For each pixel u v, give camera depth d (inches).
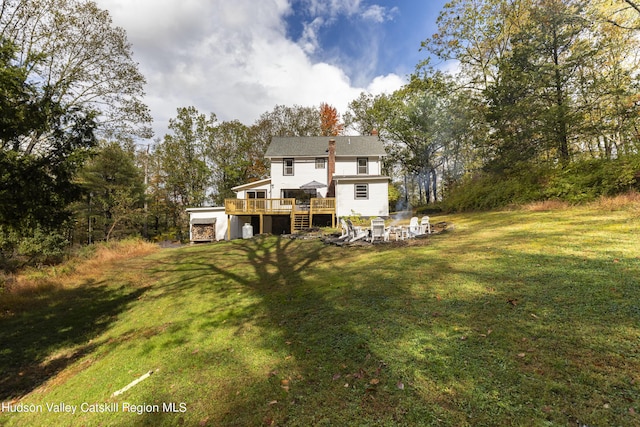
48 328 252.1
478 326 136.5
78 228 840.9
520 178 564.7
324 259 357.4
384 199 781.9
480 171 745.6
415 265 251.1
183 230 1200.8
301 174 896.3
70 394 151.6
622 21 536.4
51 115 272.7
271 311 206.8
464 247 292.8
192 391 126.7
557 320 131.2
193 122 1205.1
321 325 167.2
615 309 133.0
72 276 416.8
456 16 780.0
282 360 138.4
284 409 103.9
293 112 1390.3
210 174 1232.2
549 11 533.6
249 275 338.6
